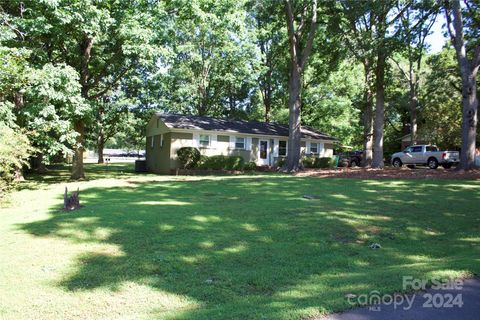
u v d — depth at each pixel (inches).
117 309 174.4
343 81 1440.7
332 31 951.0
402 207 393.1
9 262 236.8
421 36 1031.6
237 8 863.1
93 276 213.8
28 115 587.8
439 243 278.4
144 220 338.3
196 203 432.1
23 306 177.3
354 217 347.3
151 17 722.8
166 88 1409.9
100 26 668.1
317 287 185.0
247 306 161.5
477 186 530.0
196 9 743.7
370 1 815.1
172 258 240.5
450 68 1166.3
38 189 639.8
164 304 179.0
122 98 1323.8
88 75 841.5
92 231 304.5
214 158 989.8
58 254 251.3
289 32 936.9
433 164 1097.4
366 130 1162.0
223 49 1387.8
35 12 618.2
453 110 1343.5
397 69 1454.2
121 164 1627.7
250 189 548.4
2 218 389.7
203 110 1531.7
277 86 1579.7
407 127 1836.9
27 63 573.0
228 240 279.9
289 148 956.0
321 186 565.6
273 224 323.3
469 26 919.0
